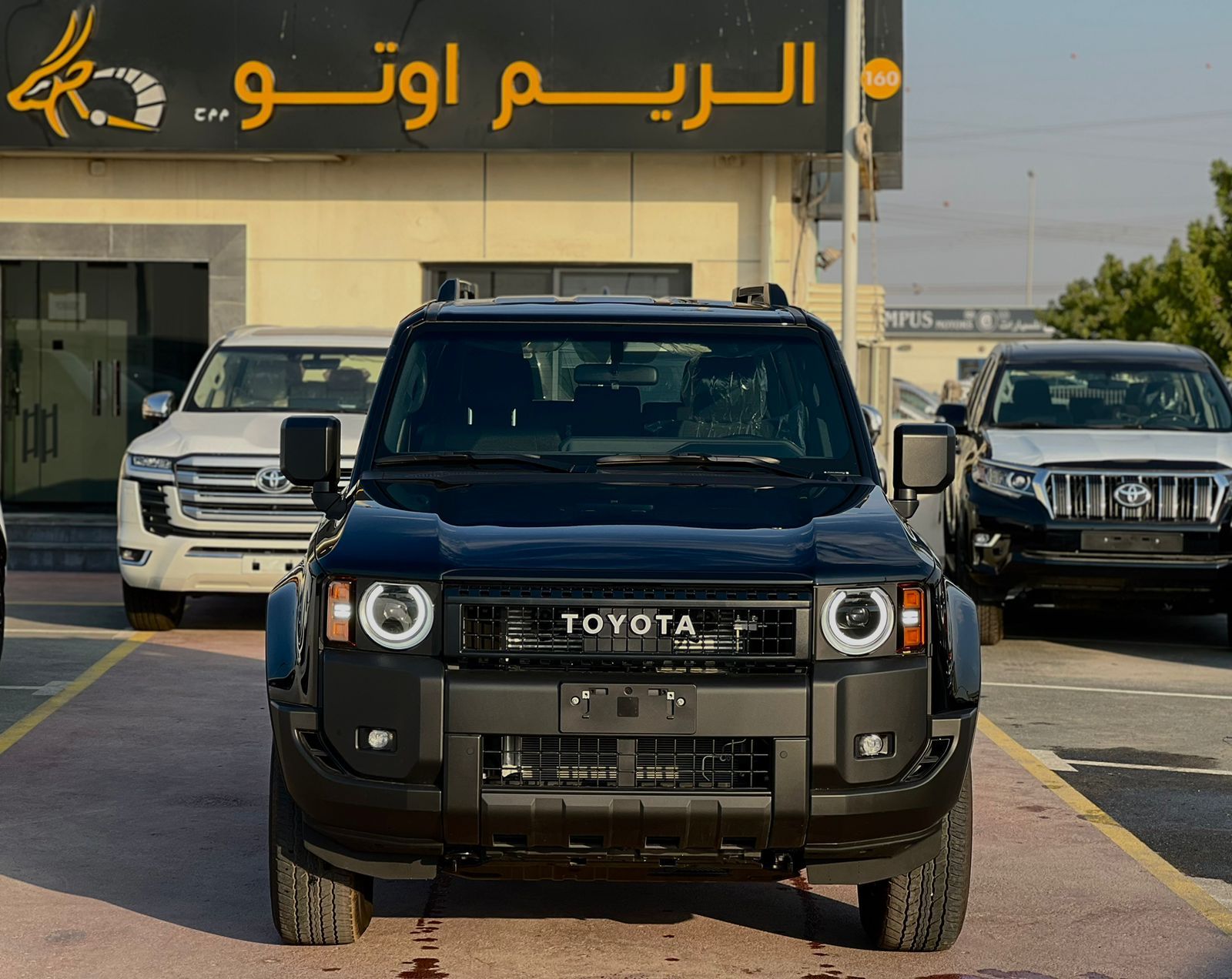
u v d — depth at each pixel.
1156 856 8.66
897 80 21.80
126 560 15.27
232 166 22.97
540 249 22.89
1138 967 6.91
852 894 7.99
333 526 6.94
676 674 6.11
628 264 23.02
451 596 6.12
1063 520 14.88
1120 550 14.79
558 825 6.05
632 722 6.04
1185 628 17.77
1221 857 8.66
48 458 23.61
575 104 21.83
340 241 23.00
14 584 20.06
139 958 6.85
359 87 21.98
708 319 8.16
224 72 21.98
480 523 6.62
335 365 16.67
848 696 6.11
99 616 17.11
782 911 7.69
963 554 15.59
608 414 7.80
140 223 22.97
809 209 26.03
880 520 6.84
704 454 7.66
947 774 6.30
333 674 6.19
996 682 14.00
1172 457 14.95
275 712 6.36
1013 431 16.16
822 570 6.24
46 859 8.28
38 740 10.96
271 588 15.06
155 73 22.03
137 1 22.00
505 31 21.83
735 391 7.90
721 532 6.59
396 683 6.09
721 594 6.14
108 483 23.58
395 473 7.44
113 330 23.47
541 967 6.84
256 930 7.26
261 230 23.06
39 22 22.06
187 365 23.48
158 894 7.75
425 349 8.00
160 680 13.23
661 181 22.73
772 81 21.73
